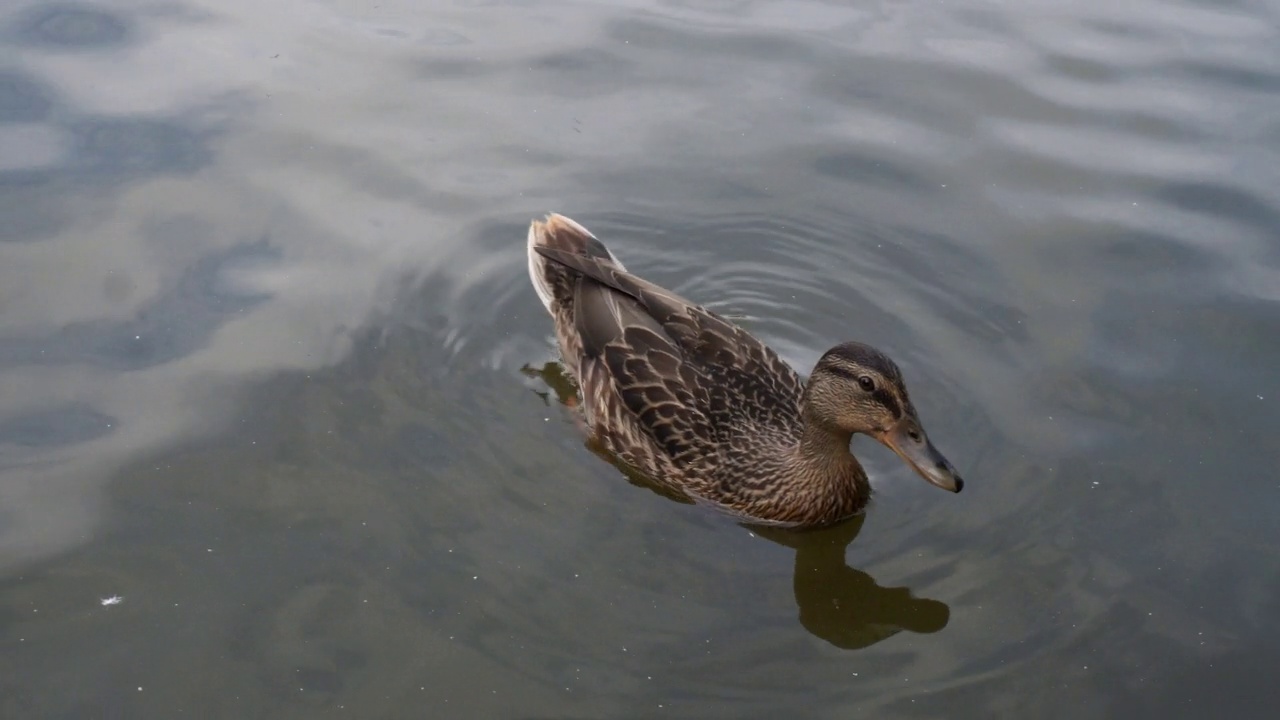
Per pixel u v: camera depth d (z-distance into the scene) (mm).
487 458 1288
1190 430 1299
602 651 1161
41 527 1205
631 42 1687
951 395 1344
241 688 1129
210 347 1337
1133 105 1607
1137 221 1481
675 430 1297
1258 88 1624
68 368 1307
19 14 1677
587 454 1316
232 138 1529
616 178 1526
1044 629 1176
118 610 1164
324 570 1196
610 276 1366
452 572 1201
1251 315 1387
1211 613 1181
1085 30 1720
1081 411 1319
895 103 1614
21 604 1162
